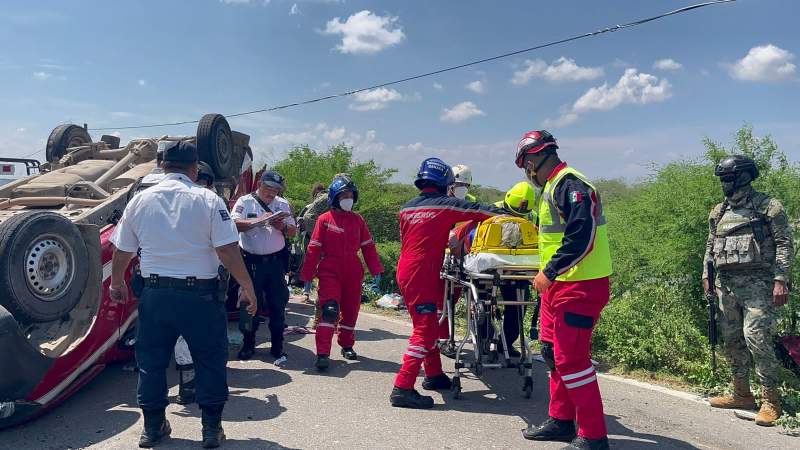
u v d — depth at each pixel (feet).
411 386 16.06
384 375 19.26
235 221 19.85
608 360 20.89
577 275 12.72
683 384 18.65
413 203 16.51
